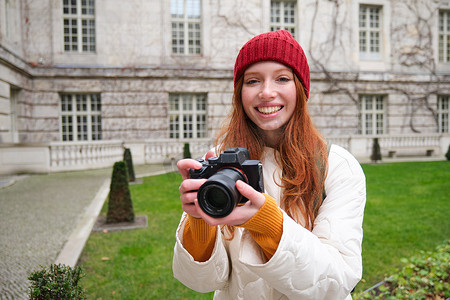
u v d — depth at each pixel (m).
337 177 1.35
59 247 5.32
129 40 19.52
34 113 18.36
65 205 8.20
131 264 4.69
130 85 19.42
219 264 1.34
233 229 1.38
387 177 12.39
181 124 20.55
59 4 18.70
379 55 23.30
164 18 19.89
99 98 19.59
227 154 1.12
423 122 23.31
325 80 21.83
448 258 3.66
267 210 1.03
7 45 15.29
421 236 5.71
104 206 8.26
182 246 1.28
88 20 19.58
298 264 1.07
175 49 20.81
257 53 1.38
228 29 20.64
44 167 14.36
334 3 22.03
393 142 21.86
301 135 1.41
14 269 4.50
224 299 1.48
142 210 7.75
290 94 1.39
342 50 22.14
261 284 1.33
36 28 18.41
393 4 22.97
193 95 20.69
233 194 0.96
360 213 1.29
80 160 15.73
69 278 2.06
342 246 1.19
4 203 8.46
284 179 1.38
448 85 23.61
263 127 1.42
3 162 13.94
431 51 23.47
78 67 18.67
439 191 9.55
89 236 5.95
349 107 22.11
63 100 19.25
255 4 20.88
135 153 18.45
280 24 22.03
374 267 4.55
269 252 1.10
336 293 1.14
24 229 6.25
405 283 3.39
